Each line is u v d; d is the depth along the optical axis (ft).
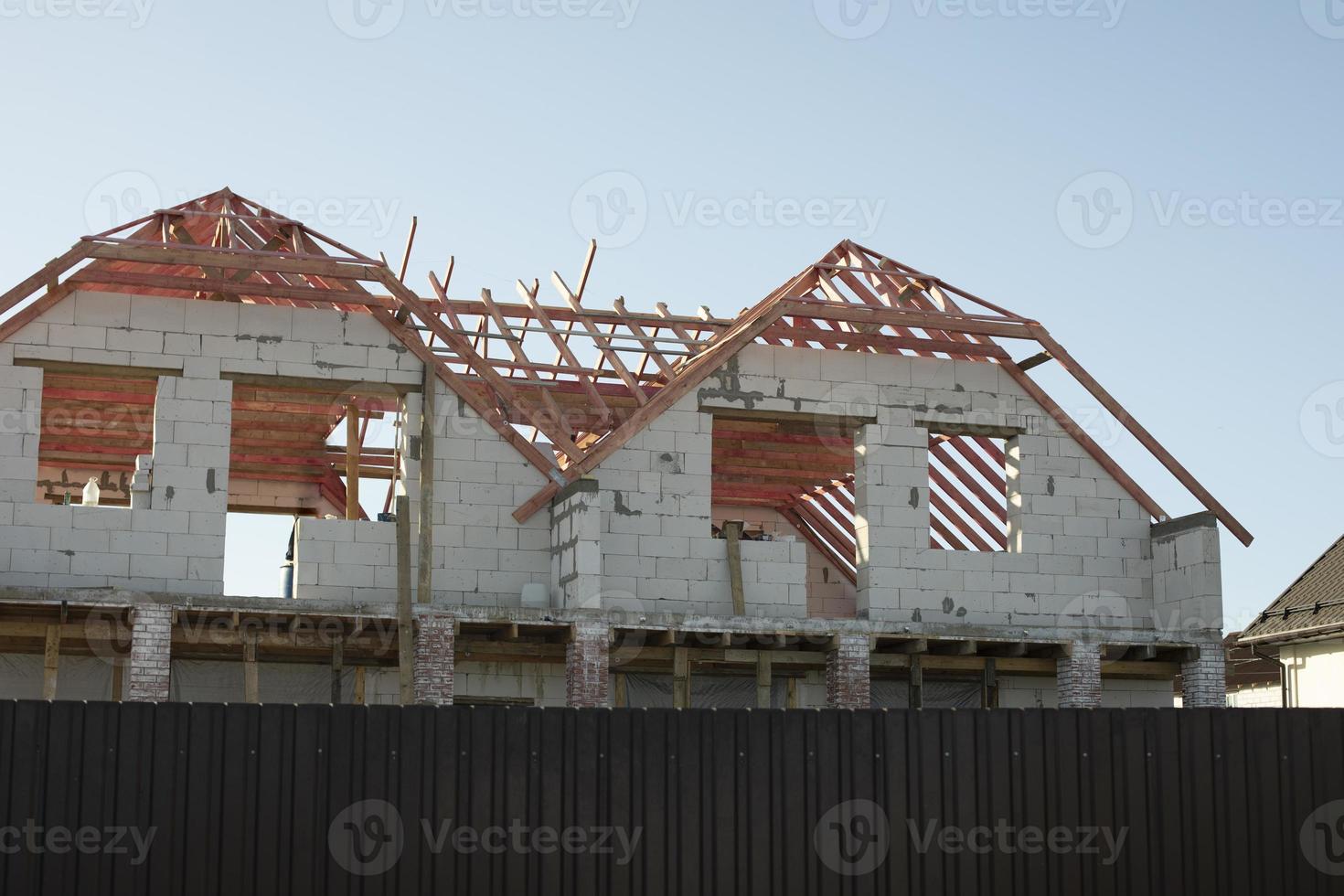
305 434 87.71
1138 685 81.35
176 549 68.39
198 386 69.67
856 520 78.13
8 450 67.21
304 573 69.77
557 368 76.79
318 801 48.16
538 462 73.10
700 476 75.00
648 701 79.25
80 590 64.13
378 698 73.20
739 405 75.77
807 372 77.00
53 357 68.13
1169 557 78.33
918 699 75.82
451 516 71.77
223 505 69.15
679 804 50.52
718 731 51.16
